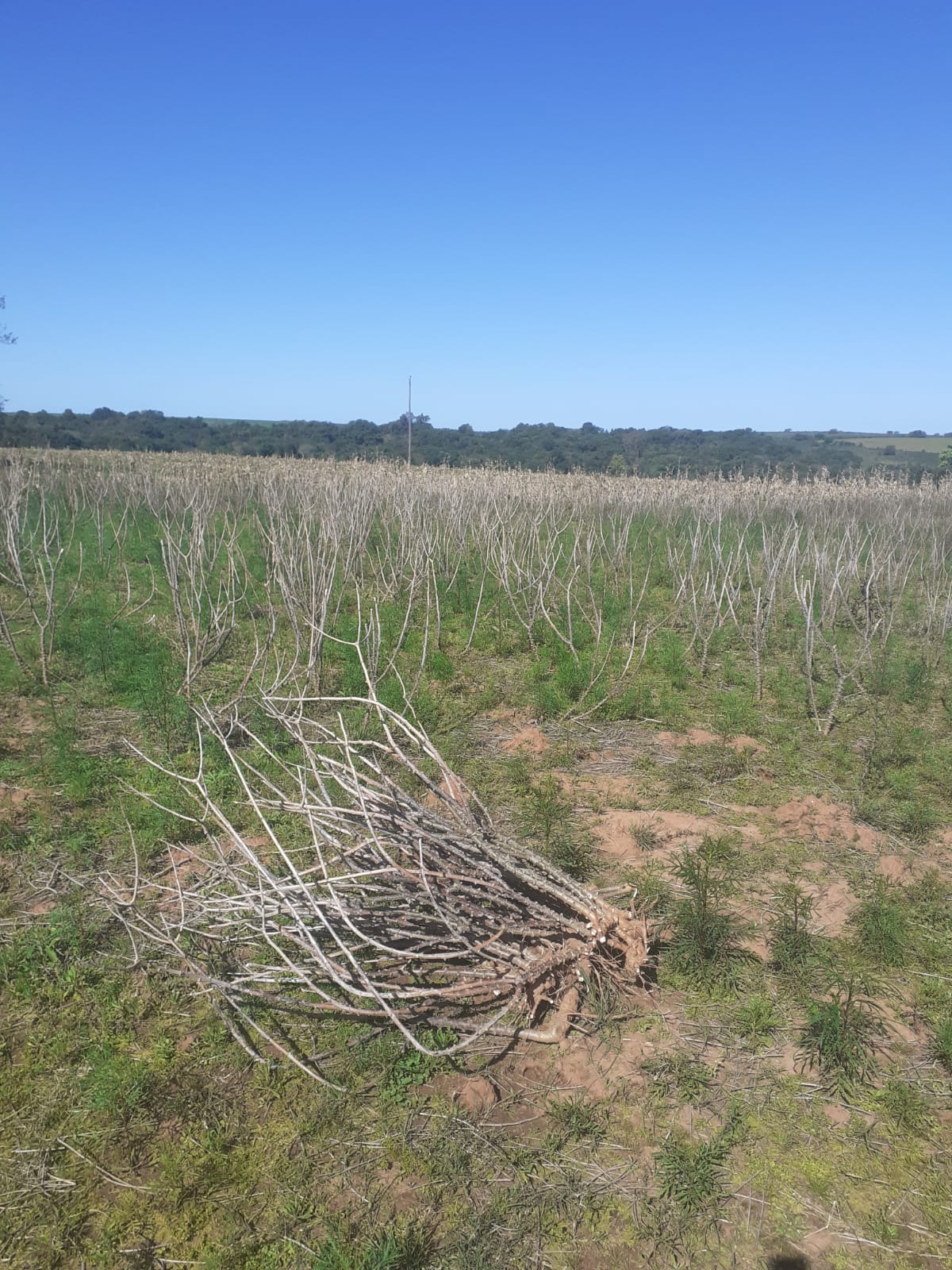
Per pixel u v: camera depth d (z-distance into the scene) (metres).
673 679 9.21
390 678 8.52
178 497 18.84
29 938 4.36
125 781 6.24
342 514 14.33
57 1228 2.97
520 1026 3.95
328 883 3.98
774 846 5.65
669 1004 4.13
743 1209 3.09
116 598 12.49
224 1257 2.86
